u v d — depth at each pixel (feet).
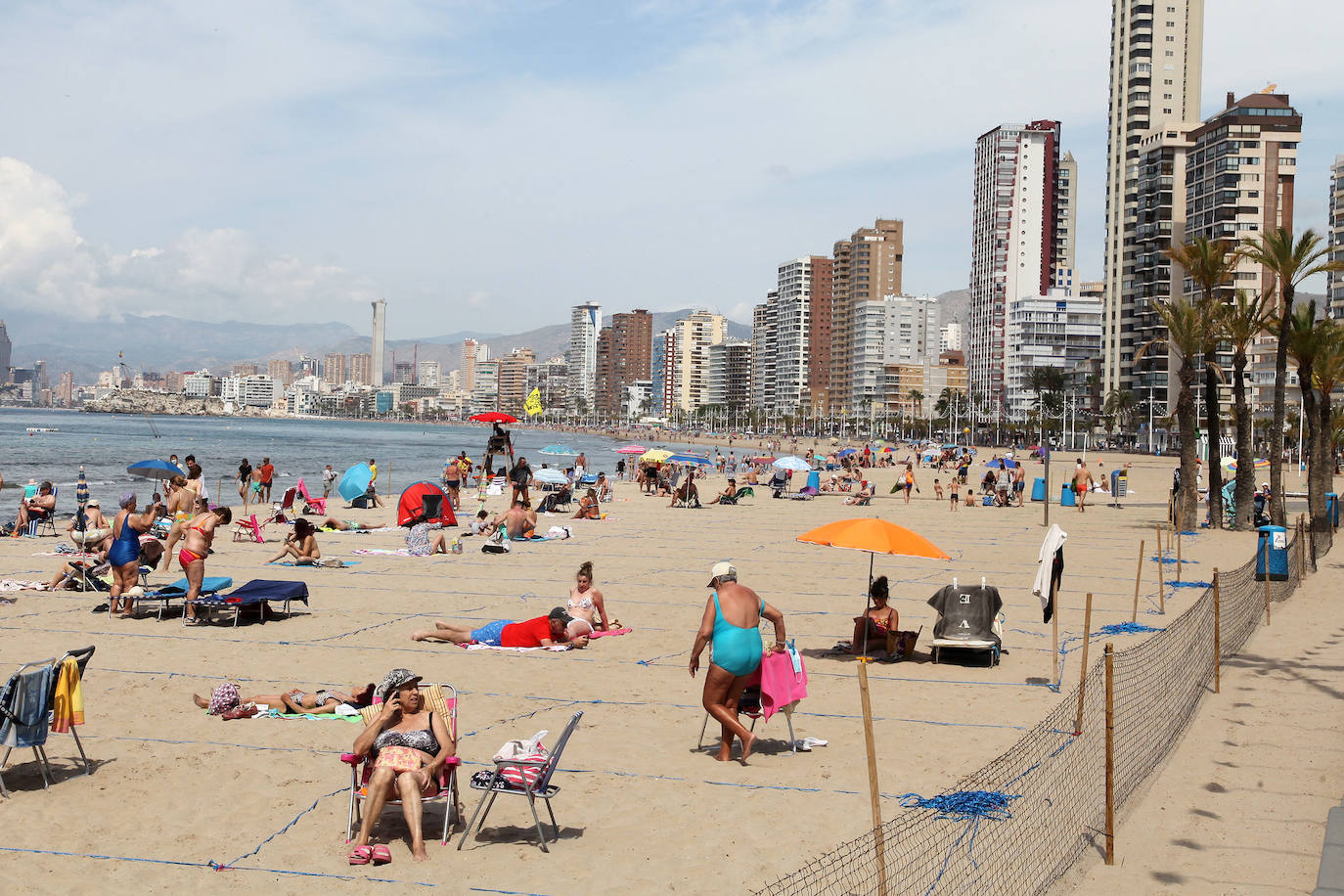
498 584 63.57
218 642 45.19
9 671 38.93
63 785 26.94
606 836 23.95
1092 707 35.19
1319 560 81.46
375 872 21.95
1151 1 504.43
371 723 23.82
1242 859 22.90
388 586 62.13
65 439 418.51
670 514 124.36
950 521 117.50
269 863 22.33
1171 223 481.87
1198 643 45.91
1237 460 107.04
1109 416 497.87
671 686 38.52
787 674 30.58
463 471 162.61
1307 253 99.55
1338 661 43.55
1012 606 56.80
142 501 143.74
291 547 70.49
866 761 29.60
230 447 385.29
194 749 30.07
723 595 30.07
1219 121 451.53
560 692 37.35
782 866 22.17
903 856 22.49
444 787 23.94
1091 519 120.98
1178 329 107.65
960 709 35.32
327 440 526.57
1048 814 25.20
